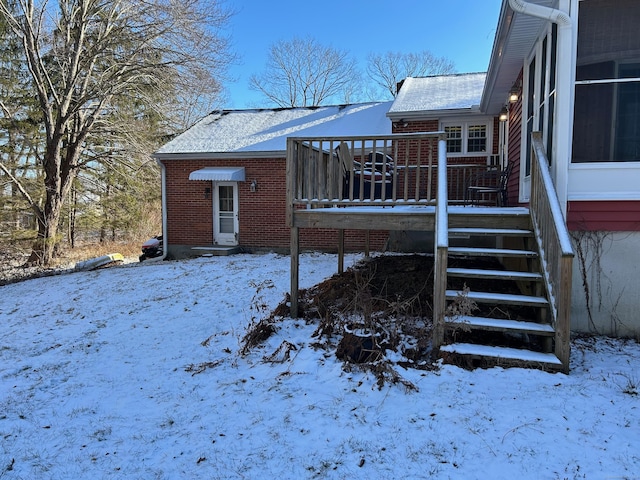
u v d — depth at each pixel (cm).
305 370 396
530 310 485
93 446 306
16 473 278
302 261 968
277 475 257
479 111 995
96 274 1006
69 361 488
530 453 259
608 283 483
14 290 952
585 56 475
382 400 332
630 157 471
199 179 1170
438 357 394
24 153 1722
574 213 482
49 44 1437
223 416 333
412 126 1078
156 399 376
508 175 820
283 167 1194
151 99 1544
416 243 1039
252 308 628
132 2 1380
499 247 727
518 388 338
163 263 1094
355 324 467
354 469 257
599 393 329
